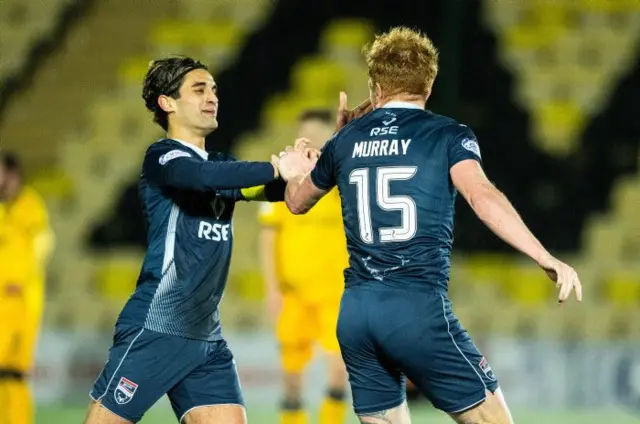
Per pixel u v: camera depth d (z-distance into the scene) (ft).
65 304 144.77
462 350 46.19
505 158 155.33
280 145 157.48
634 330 137.90
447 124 47.06
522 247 42.91
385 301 46.06
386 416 48.49
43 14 179.73
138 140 166.20
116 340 50.83
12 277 77.87
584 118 159.63
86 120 170.40
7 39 178.19
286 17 175.22
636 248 146.20
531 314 138.72
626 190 151.12
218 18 178.81
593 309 138.82
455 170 45.65
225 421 50.67
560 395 123.65
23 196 80.84
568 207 151.84
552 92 162.61
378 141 47.37
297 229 83.71
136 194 162.40
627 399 123.13
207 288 51.16
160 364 50.11
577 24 170.30
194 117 52.34
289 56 171.12
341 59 165.89
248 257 144.87
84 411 115.75
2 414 77.20
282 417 85.30
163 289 50.31
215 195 51.39
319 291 83.51
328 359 83.30
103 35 178.91
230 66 170.91
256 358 123.75
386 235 46.57
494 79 162.20
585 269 144.36
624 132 159.02
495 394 46.91
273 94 168.35
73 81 174.81
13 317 77.82
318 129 78.43
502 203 43.91
